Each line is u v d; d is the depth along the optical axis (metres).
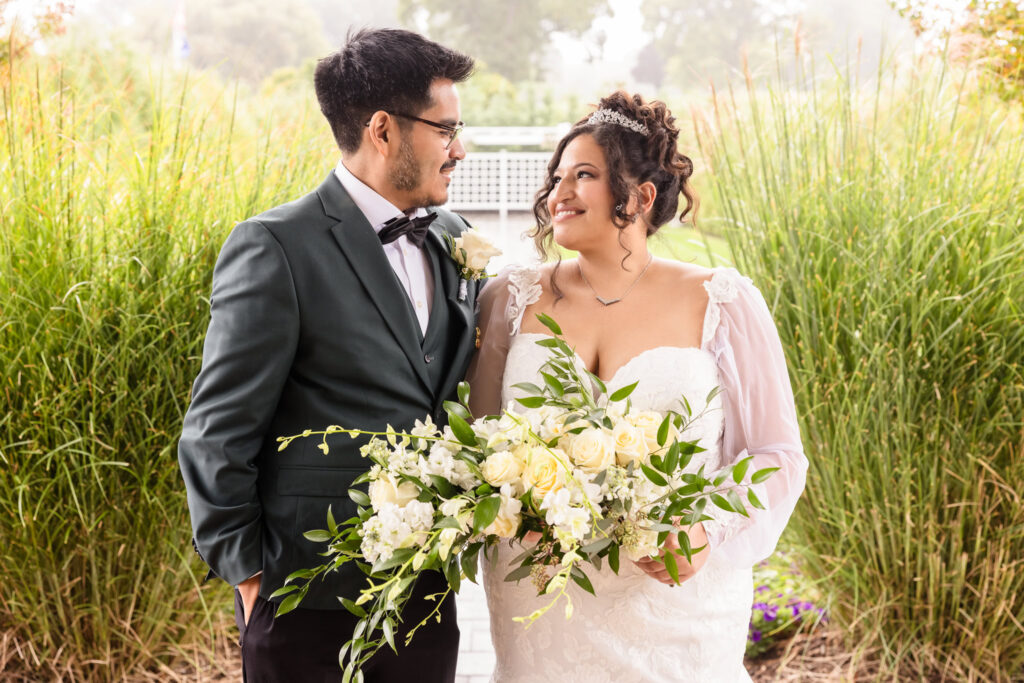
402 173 1.79
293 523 1.70
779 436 1.90
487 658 3.13
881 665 2.79
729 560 1.86
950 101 3.04
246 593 1.73
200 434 1.65
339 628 1.72
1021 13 3.08
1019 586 2.69
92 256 2.63
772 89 3.10
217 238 2.79
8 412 2.55
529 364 1.90
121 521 2.72
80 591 2.72
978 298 2.58
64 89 2.95
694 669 1.88
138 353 2.65
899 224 2.73
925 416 2.70
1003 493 2.65
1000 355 2.60
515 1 29.84
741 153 3.09
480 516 1.38
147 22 27.97
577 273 1.99
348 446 1.70
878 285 2.67
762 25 30.30
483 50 29.94
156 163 2.81
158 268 2.71
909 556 2.71
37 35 3.18
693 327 1.90
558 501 1.36
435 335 1.84
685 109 3.53
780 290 2.82
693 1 30.78
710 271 1.95
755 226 2.99
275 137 3.21
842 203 2.86
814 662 2.95
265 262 1.67
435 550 1.39
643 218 1.93
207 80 3.34
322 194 1.79
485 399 2.01
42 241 2.58
